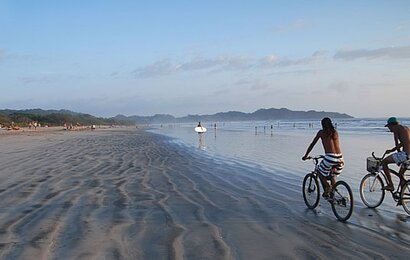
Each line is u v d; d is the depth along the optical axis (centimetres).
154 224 711
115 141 3519
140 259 527
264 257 540
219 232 662
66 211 808
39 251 558
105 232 655
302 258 538
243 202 915
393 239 632
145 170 1466
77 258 530
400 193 804
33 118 10969
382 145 2741
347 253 561
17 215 771
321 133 804
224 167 1577
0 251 557
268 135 4512
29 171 1410
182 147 2689
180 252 557
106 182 1184
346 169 1536
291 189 1094
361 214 807
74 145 2920
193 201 921
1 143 3164
